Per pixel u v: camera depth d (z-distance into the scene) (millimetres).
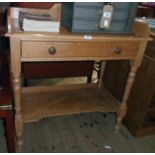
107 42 1064
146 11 1789
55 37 935
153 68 1258
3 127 1400
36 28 949
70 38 966
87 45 1032
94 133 1467
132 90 1474
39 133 1397
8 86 1061
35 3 1178
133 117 1484
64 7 1140
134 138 1470
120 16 1086
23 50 925
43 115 1268
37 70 1675
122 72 1551
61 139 1367
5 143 1271
